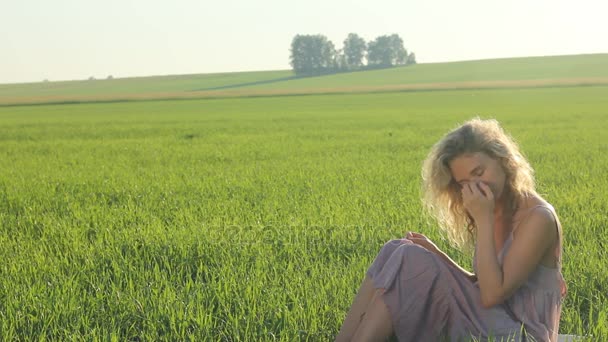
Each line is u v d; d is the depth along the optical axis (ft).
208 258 21.91
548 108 142.00
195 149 70.38
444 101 189.88
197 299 16.89
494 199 12.73
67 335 14.75
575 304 17.22
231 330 15.07
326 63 508.12
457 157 12.85
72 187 41.37
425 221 26.71
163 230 25.82
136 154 66.23
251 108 183.01
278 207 31.94
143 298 17.11
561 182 40.91
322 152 64.75
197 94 277.23
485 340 12.87
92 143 81.30
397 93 245.86
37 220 29.94
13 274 20.10
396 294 12.96
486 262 12.51
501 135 13.01
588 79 262.88
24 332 15.15
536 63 396.57
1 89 452.76
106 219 29.27
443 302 13.05
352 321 13.42
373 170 48.06
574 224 26.18
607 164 49.47
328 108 171.42
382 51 526.98
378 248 22.93
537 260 12.64
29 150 73.05
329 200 33.47
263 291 17.87
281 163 54.95
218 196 36.40
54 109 202.28
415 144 71.41
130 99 256.73
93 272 20.08
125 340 14.62
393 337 13.67
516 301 13.10
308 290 17.67
